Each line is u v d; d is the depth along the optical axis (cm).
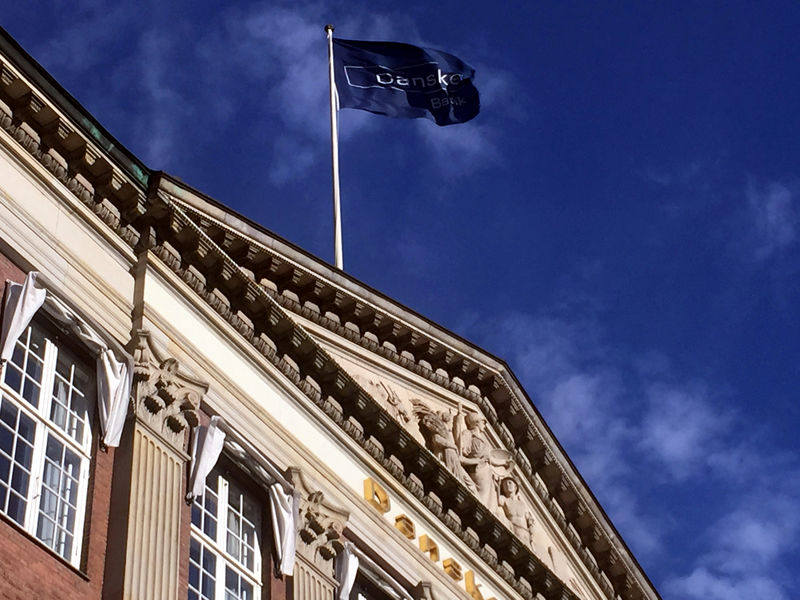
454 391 3875
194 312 3145
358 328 3594
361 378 3591
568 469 4150
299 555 3102
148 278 3059
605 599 4303
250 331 3247
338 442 3400
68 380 2791
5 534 2441
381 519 3409
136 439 2812
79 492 2686
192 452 2931
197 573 2847
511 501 3928
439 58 4456
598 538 4234
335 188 4025
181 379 2984
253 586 2980
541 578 3847
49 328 2795
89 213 2995
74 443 2730
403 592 3362
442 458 3722
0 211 2777
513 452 4012
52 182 2931
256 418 3164
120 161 3052
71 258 2903
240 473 3080
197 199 3206
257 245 3319
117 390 2820
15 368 2683
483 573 3703
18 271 2769
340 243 3897
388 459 3512
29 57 2906
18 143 2888
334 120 4181
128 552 2644
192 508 2912
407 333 3688
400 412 3662
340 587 3166
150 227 3102
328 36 4388
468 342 3844
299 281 3425
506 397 3966
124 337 2950
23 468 2603
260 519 3088
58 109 2930
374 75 4394
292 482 3164
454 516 3653
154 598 2647
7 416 2616
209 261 3178
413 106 4381
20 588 2417
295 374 3322
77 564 2605
